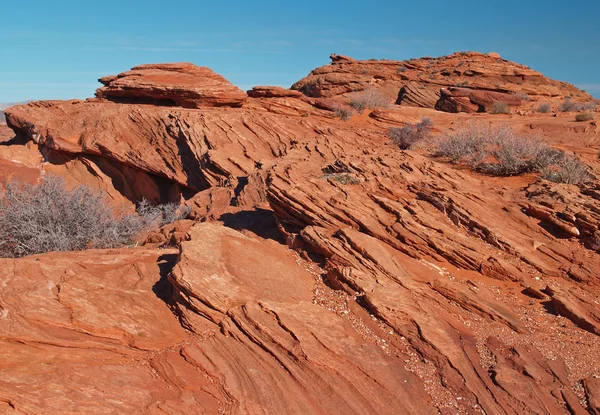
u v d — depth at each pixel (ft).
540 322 27.63
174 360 23.32
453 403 21.68
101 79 119.96
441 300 28.35
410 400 21.70
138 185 91.35
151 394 20.92
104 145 91.45
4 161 94.63
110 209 55.77
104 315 24.94
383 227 35.01
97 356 23.18
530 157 52.75
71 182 94.58
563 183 43.68
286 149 77.10
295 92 114.11
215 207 61.62
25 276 26.96
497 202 39.45
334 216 35.78
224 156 76.54
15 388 19.48
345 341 24.67
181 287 26.45
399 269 30.22
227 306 26.18
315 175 46.11
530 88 174.09
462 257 32.30
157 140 89.20
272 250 33.06
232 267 28.81
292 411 20.47
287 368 22.80
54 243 47.62
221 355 23.70
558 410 21.39
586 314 27.89
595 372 23.77
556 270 31.99
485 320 27.40
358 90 198.08
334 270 30.14
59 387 20.01
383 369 23.29
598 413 20.98
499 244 33.96
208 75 114.62
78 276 27.53
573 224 35.47
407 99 180.55
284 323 24.90
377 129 96.48
